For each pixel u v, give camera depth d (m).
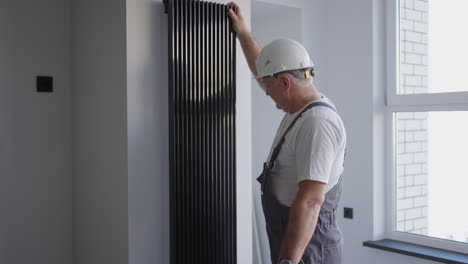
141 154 2.10
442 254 2.98
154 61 2.13
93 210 2.45
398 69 3.39
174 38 2.08
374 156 3.36
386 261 3.26
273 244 1.89
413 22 3.29
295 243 1.57
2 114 2.54
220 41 2.24
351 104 3.49
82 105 2.57
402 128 3.37
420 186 3.27
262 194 1.90
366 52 3.38
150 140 2.13
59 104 2.72
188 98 2.14
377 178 3.38
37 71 2.64
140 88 2.09
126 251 2.09
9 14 2.54
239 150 2.40
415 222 3.31
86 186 2.54
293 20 3.60
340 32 3.56
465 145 3.02
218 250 2.27
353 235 3.49
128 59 2.05
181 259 2.14
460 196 3.06
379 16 3.38
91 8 2.41
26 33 2.60
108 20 2.21
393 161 3.42
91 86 2.43
